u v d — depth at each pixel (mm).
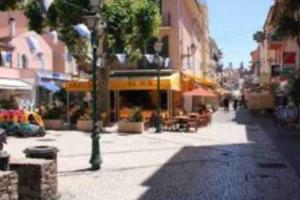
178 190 14039
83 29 29969
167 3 49500
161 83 41562
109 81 40688
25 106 43938
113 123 41875
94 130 17625
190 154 22219
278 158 21172
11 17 46438
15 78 45688
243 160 20438
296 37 38656
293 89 37750
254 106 66062
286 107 42688
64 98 50469
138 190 13984
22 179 11891
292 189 14336
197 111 49688
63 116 38469
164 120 36031
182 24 51375
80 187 14391
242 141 28688
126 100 47406
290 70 44562
